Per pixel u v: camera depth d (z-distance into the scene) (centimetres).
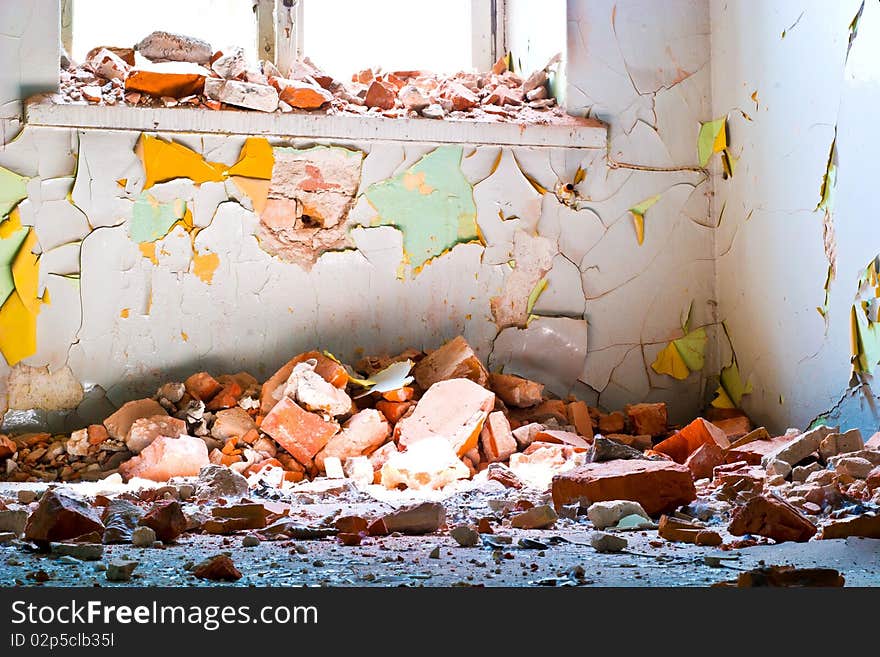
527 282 601
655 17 617
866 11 474
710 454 459
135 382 566
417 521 326
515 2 685
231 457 520
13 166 555
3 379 552
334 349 584
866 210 475
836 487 367
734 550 286
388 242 590
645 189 612
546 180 604
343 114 586
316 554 278
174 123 565
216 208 574
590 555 279
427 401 534
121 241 565
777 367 553
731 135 598
